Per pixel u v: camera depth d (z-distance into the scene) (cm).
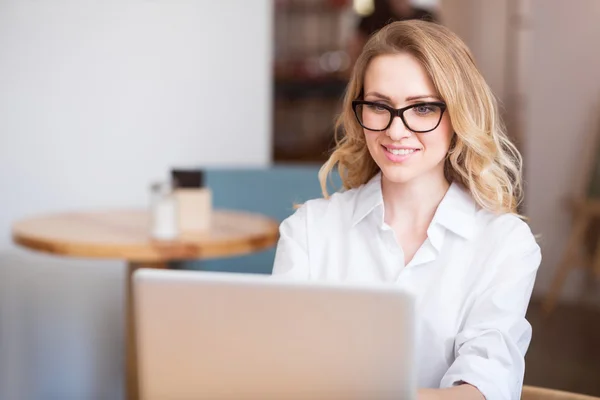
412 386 85
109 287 340
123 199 347
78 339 339
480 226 137
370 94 129
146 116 349
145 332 89
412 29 128
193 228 262
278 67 812
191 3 354
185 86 356
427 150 129
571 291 486
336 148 153
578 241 459
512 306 128
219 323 87
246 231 260
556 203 491
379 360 85
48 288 334
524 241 133
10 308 330
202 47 358
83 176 339
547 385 343
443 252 136
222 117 365
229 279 86
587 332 423
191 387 90
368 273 141
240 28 365
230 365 88
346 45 838
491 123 133
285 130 882
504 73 723
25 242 246
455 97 126
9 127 326
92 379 342
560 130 489
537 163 502
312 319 85
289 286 85
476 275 133
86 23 334
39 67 328
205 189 265
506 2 718
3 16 321
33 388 336
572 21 481
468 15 747
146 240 241
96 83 338
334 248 145
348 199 148
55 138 333
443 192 139
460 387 115
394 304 83
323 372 86
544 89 498
